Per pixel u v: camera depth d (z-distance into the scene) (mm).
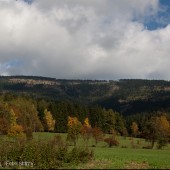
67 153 44438
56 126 172375
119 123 180625
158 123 140250
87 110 187625
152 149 109625
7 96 182000
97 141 122312
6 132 115812
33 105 174125
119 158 57156
